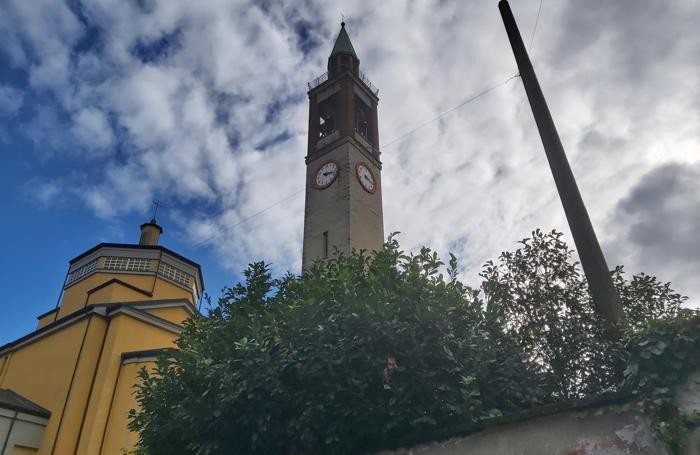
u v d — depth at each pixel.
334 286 10.89
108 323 23.39
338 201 33.19
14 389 23.69
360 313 9.34
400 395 8.55
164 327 24.77
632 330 6.77
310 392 9.06
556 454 6.68
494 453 7.23
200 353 10.90
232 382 9.37
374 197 35.91
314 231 33.09
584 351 9.16
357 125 39.84
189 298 29.94
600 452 6.36
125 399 20.88
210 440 9.47
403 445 8.31
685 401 6.02
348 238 31.06
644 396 6.25
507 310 10.23
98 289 26.81
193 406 9.62
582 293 9.84
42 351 24.16
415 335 9.13
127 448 19.45
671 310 9.38
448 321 9.67
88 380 21.62
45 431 20.64
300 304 10.34
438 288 10.23
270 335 10.06
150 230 32.41
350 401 8.78
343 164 34.50
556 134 10.05
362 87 41.12
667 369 6.26
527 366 9.57
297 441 9.34
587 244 8.79
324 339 9.30
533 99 10.68
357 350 9.05
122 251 29.03
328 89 40.62
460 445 7.64
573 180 9.46
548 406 6.97
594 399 6.62
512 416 7.23
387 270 10.66
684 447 5.74
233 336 10.86
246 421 9.15
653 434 6.05
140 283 28.19
